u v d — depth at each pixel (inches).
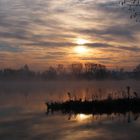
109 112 2317.9
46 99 3432.6
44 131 1626.5
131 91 3806.6
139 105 2426.2
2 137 1496.1
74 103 2479.1
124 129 1659.7
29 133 1577.3
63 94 4229.8
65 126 1770.4
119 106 2428.6
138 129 1659.7
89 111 2388.0
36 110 2504.9
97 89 4820.4
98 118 2048.5
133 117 2068.2
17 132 1603.1
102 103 2438.5
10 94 4512.8
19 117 2112.5
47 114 2258.9
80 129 1674.5
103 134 1545.3
